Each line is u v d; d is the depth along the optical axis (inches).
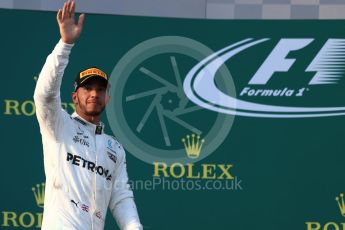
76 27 534.6
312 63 826.8
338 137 818.2
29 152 813.9
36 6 830.5
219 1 837.2
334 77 824.9
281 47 828.6
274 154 818.8
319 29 828.6
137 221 586.9
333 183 813.2
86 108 577.3
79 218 553.6
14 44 820.0
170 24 831.1
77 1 830.5
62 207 553.3
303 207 813.2
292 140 819.4
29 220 809.5
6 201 808.3
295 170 815.7
